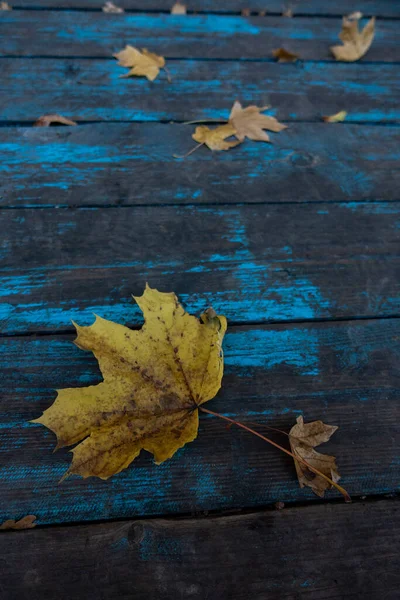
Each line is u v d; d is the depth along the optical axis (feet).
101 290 2.11
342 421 2.01
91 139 2.33
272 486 1.94
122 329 1.91
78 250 2.15
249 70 2.55
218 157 2.34
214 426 1.98
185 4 2.68
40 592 1.83
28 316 2.06
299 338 2.09
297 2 2.76
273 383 2.03
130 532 1.88
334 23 2.73
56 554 1.85
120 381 1.89
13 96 2.39
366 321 2.13
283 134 2.41
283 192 2.30
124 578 1.84
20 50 2.49
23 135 2.32
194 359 1.92
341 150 2.40
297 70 2.57
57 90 2.42
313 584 1.86
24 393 1.98
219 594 1.84
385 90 2.56
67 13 2.60
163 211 2.23
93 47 2.53
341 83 2.56
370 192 2.33
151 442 1.86
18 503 1.89
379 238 2.25
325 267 2.19
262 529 1.90
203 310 2.11
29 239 2.16
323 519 1.92
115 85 2.45
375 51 2.67
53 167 2.27
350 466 1.97
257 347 2.07
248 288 2.14
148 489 1.91
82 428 1.85
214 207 2.25
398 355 2.10
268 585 1.86
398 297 2.17
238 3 2.71
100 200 2.23
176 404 1.89
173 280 2.14
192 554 1.87
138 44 2.56
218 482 1.93
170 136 2.36
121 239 2.18
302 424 1.95
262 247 2.20
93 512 1.89
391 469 1.98
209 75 2.51
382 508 1.94
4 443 1.93
